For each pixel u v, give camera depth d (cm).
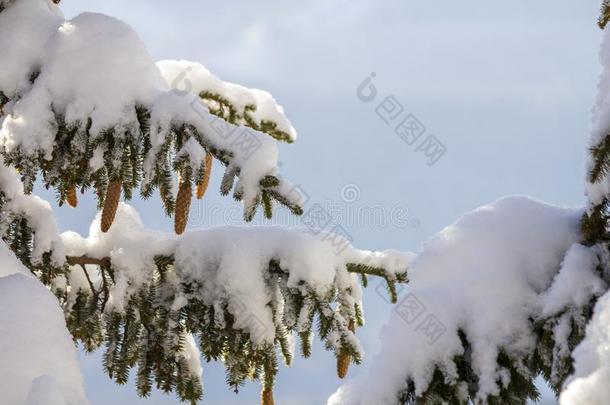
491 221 386
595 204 345
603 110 340
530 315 353
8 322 331
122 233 489
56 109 414
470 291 363
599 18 363
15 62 425
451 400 352
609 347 253
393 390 358
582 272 343
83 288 495
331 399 383
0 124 428
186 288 467
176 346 465
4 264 400
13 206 452
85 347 503
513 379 347
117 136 409
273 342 449
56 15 454
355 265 468
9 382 308
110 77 414
